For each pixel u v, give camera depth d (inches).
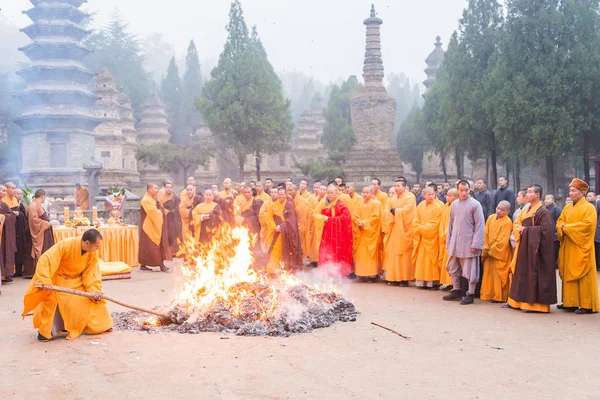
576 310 371.6
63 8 1510.8
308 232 618.2
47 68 1492.4
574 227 364.5
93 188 1061.1
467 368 248.1
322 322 328.8
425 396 213.8
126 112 2588.6
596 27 1227.2
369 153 1899.6
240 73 1846.7
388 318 353.4
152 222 564.7
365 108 1915.6
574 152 1395.2
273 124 1855.3
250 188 625.3
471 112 1473.9
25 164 1540.4
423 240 466.3
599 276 534.0
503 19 1523.1
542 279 368.5
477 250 399.9
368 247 503.8
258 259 532.4
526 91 1215.6
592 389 221.9
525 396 214.4
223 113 1817.2
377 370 244.5
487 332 316.2
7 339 301.1
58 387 225.0
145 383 228.2
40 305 297.4
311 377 234.8
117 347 281.7
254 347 281.0
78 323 301.1
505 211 406.0
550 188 1259.2
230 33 1882.4
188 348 278.8
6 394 217.9
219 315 322.0
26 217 526.9
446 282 452.8
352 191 542.6
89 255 306.5
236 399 210.4
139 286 476.1
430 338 301.9
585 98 1216.8
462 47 1537.9
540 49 1230.9
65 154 1521.9
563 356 268.2
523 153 1244.5
